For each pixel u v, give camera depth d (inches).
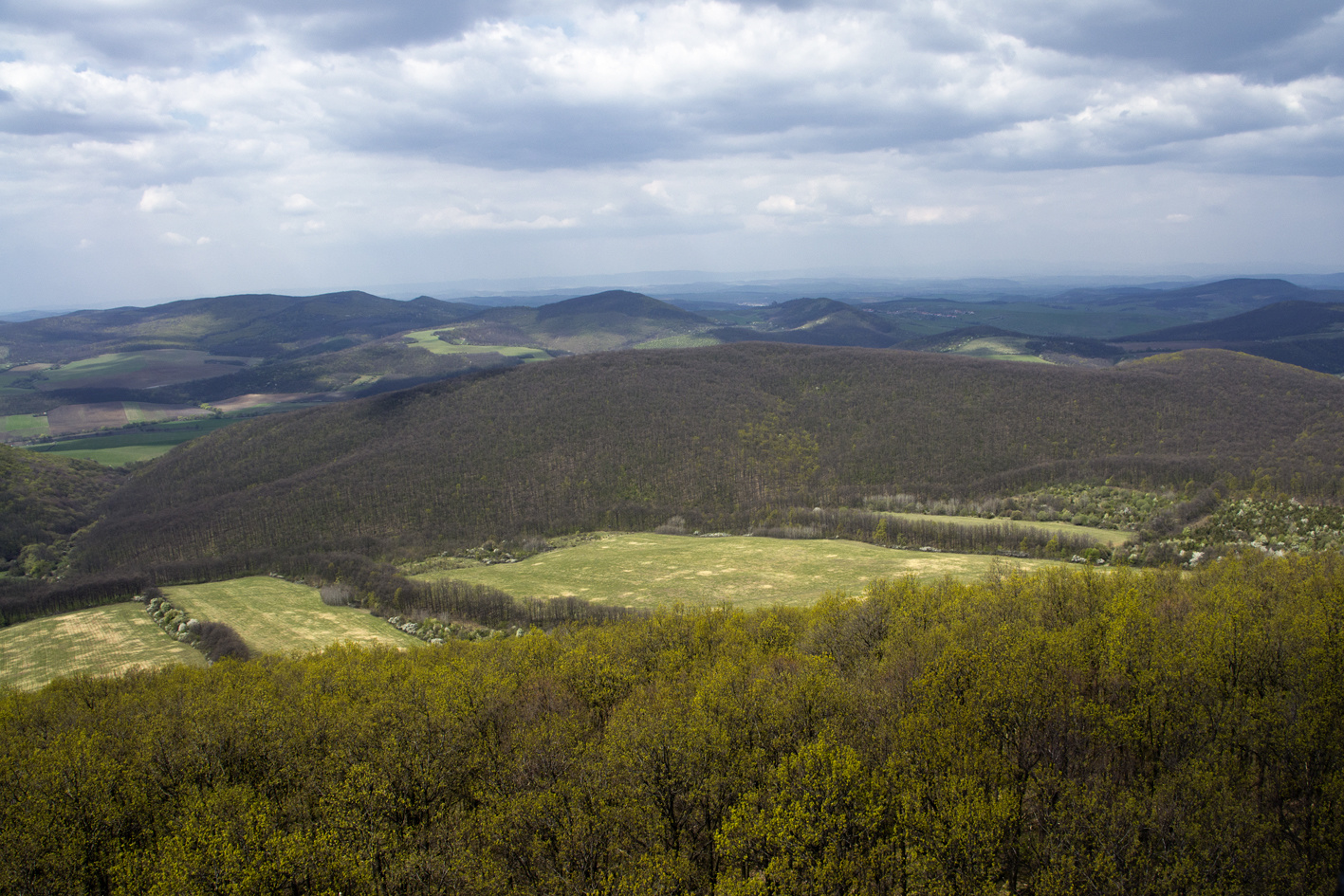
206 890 1549.0
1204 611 2416.3
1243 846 1451.8
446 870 1600.6
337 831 1685.5
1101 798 1582.2
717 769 1817.2
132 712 2765.7
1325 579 2748.5
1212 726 1779.0
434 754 2022.6
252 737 2231.8
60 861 1766.7
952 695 1942.7
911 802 1574.8
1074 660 2080.5
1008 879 1537.9
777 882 1528.1
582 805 1793.8
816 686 2068.2
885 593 3243.1
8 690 3548.2
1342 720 1697.8
